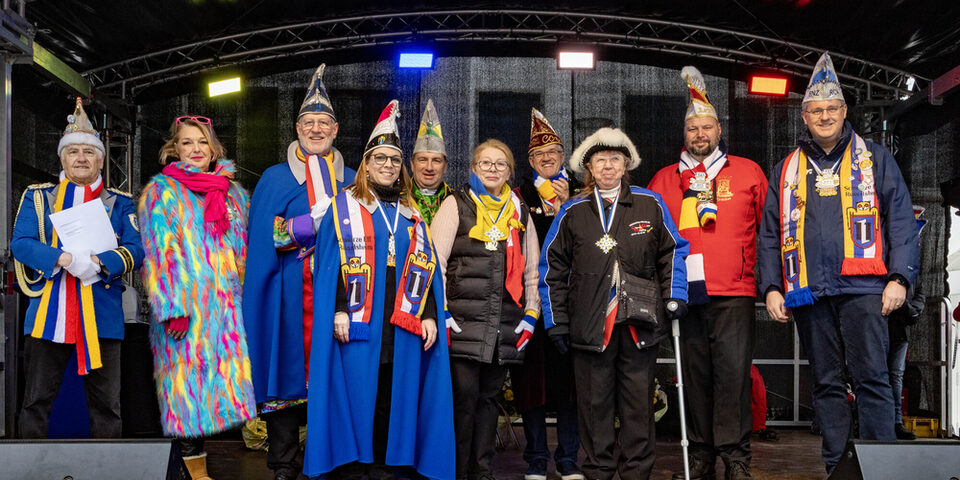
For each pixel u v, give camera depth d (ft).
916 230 12.71
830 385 13.05
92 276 12.82
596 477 12.86
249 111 27.94
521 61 28.25
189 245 12.89
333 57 27.99
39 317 12.77
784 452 19.70
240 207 13.66
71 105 24.56
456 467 12.93
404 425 11.94
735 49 26.37
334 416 11.64
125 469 10.23
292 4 25.05
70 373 14.79
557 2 25.96
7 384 16.44
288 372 12.59
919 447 10.64
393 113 12.75
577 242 13.02
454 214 13.25
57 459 10.29
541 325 14.20
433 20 26.76
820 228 12.96
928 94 23.21
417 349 12.23
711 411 14.20
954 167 23.50
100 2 22.79
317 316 11.87
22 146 22.30
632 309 12.55
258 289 12.85
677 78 28.37
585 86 28.25
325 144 13.58
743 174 14.33
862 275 12.64
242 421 12.64
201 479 13.20
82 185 13.35
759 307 26.99
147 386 17.87
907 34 24.22
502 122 28.09
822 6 23.81
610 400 12.94
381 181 12.41
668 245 13.07
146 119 27.61
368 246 12.12
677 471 14.85
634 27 26.53
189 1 23.70
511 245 13.26
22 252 12.70
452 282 13.17
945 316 22.29
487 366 13.17
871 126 25.95
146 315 25.53
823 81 13.15
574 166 13.62
